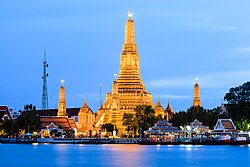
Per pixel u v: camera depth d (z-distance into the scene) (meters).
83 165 141.25
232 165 141.88
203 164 145.62
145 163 147.50
